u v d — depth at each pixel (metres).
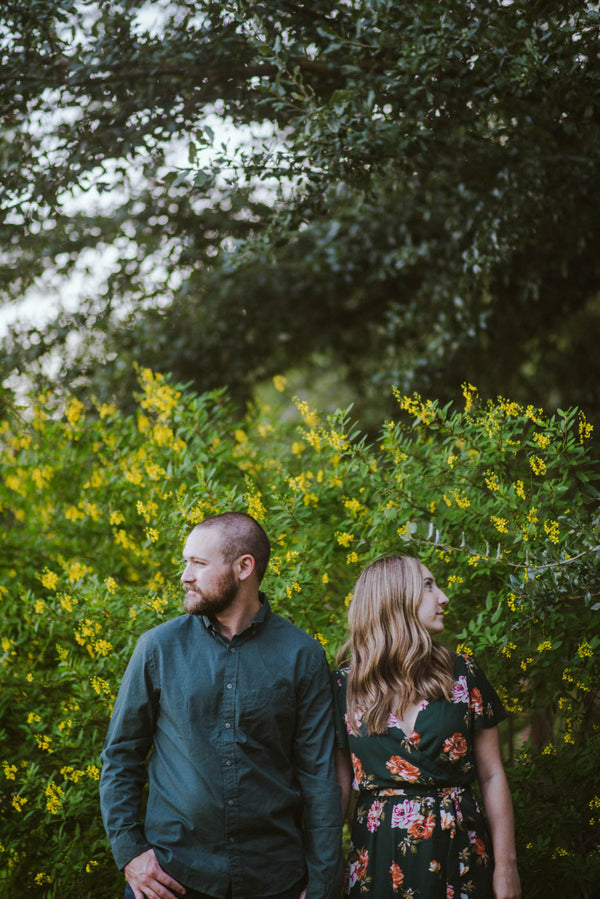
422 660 2.12
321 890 2.00
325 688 2.15
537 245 5.09
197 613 2.12
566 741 3.06
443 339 5.64
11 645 3.30
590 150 4.16
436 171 4.40
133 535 3.94
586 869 2.85
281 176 3.54
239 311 6.23
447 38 3.33
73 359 5.59
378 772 2.08
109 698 3.04
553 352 6.48
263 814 2.01
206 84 3.84
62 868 2.93
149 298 5.65
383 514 3.04
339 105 3.34
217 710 2.04
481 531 3.04
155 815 2.04
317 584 3.14
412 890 1.98
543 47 3.25
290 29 3.67
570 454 2.89
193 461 3.54
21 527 4.46
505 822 2.08
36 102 3.90
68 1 3.61
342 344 6.89
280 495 3.22
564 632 2.98
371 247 5.81
